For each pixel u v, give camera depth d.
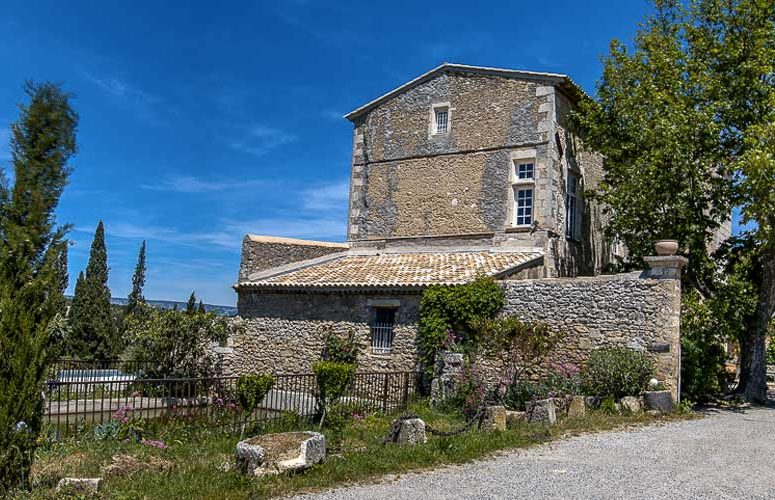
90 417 12.84
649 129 17.50
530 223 19.64
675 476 8.33
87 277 30.75
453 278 16.73
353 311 18.09
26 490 6.82
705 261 17.34
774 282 17.30
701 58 18.20
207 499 6.89
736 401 16.66
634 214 17.84
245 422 10.87
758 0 17.06
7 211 6.81
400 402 14.85
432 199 21.34
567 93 20.27
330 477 7.80
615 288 14.75
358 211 22.83
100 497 6.91
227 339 20.30
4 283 6.72
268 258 22.31
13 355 6.69
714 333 16.61
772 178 14.81
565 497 7.26
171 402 12.59
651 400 13.45
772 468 8.94
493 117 20.50
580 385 13.97
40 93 6.96
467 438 10.19
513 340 14.27
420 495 7.21
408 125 22.17
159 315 18.03
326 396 11.78
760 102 16.88
